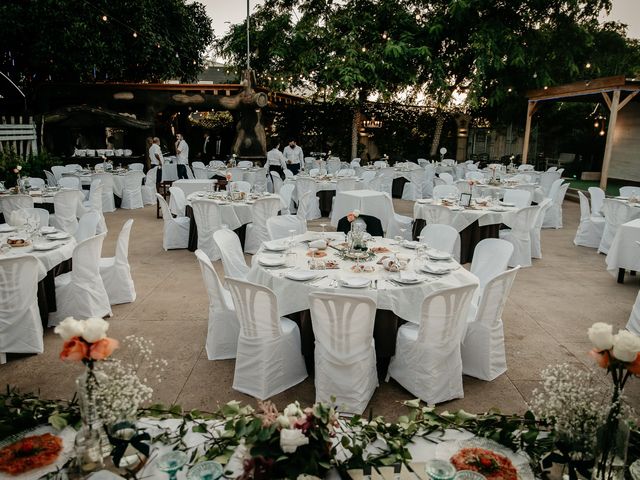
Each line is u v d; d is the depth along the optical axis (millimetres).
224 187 9195
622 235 5703
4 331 3797
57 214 7488
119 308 4934
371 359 3193
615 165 16578
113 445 1613
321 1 16781
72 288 4410
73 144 15180
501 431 1844
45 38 12867
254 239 7066
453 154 18109
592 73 16844
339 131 18406
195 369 3732
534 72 15531
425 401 3234
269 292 3146
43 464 1678
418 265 3883
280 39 16547
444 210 6527
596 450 1563
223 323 3838
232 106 14648
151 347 4078
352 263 3926
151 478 1638
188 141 17875
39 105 14188
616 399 1535
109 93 14008
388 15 16266
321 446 1604
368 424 1897
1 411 1876
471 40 15258
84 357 1525
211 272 3703
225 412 1889
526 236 6531
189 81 18750
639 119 15320
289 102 17797
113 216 9820
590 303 5207
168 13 15977
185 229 7262
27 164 10414
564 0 15219
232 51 17469
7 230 5156
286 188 8000
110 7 13578
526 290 5621
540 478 1688
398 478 1670
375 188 10156
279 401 3291
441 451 1796
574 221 9891
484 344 3553
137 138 15812
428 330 3150
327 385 3129
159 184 11562
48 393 3402
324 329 3055
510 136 18188
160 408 1989
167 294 5355
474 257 4395
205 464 1586
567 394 1629
